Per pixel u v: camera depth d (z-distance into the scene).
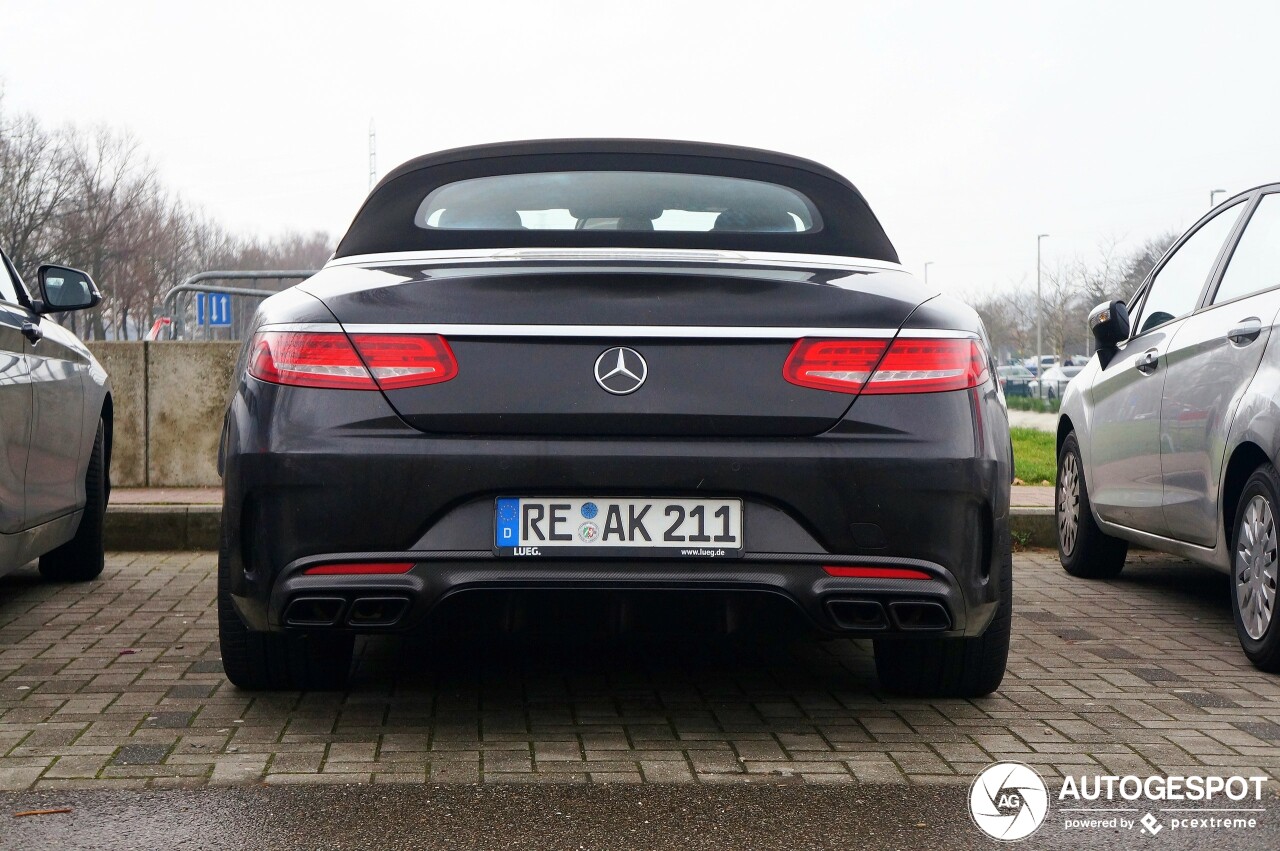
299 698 4.05
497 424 3.34
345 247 4.05
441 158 4.20
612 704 4.03
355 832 2.86
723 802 3.09
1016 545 7.89
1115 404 6.20
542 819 2.96
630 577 3.34
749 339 3.38
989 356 3.65
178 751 3.46
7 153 47.91
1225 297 5.29
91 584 6.30
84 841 2.78
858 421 3.38
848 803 3.09
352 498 3.33
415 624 3.38
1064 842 2.84
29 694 4.09
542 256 3.74
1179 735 3.73
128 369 8.88
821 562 3.36
